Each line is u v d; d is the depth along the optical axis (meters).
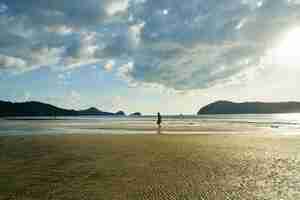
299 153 20.86
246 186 12.31
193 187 12.20
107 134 37.97
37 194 11.48
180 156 19.81
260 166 16.38
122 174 14.66
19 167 16.55
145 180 13.41
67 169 15.94
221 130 45.84
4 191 11.89
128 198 10.85
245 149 22.94
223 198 10.76
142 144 26.36
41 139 31.33
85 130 47.53
